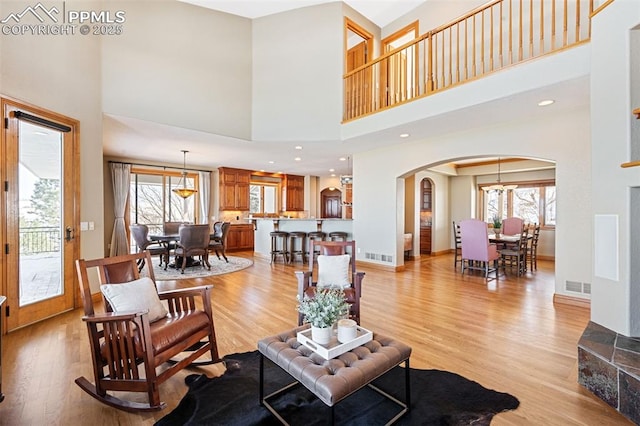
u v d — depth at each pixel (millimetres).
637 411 1735
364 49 6203
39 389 2068
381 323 3281
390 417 1812
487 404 1919
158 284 5043
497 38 4492
